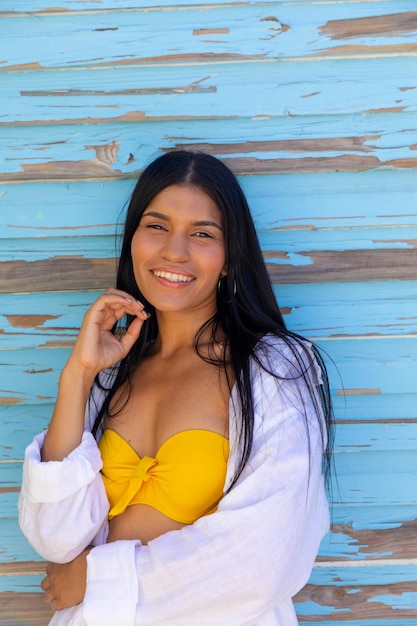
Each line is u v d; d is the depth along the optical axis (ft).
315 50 6.89
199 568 4.99
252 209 7.11
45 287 7.29
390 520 7.36
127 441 5.99
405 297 7.16
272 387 5.49
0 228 7.22
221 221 6.00
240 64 6.96
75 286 7.29
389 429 7.25
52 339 7.35
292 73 6.96
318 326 7.20
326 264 7.14
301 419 5.39
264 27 6.89
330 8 6.85
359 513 7.36
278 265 7.16
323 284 7.18
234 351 5.75
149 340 6.59
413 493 7.29
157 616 5.00
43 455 5.83
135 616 5.00
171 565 5.02
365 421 7.25
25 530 5.65
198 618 5.08
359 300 7.18
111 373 6.63
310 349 6.00
